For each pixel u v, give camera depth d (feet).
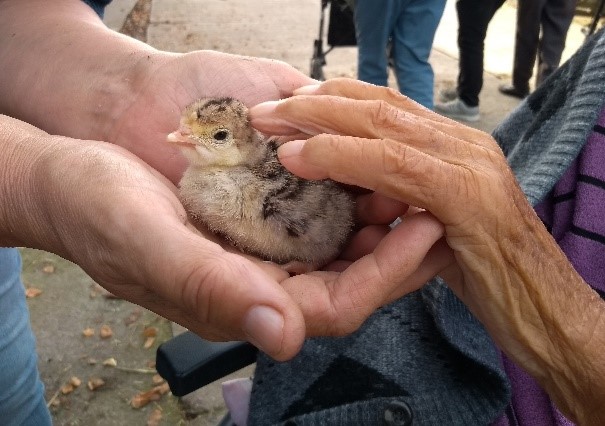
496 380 0.77
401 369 0.85
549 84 1.01
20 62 0.96
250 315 0.54
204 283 0.54
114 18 4.11
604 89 0.82
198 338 0.88
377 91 0.75
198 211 0.83
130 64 0.96
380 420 0.79
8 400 1.01
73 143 0.68
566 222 0.89
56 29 0.98
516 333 0.71
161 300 0.62
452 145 0.65
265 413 0.86
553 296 0.69
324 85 0.78
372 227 0.83
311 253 0.82
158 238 0.55
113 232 0.57
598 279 0.85
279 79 1.01
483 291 0.69
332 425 0.80
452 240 0.66
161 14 4.30
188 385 0.85
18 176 0.64
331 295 0.63
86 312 1.80
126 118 0.94
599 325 0.70
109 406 1.54
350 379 0.86
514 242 0.65
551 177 0.83
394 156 0.60
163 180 0.78
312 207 0.82
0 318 0.95
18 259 1.02
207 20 4.25
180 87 0.96
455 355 0.85
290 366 0.89
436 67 3.60
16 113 0.97
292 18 4.40
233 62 0.99
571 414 0.75
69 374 1.61
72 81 0.95
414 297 0.94
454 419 0.78
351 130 0.68
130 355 1.68
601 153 0.85
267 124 0.81
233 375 1.63
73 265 1.96
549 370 0.73
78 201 0.59
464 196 0.61
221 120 0.88
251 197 0.83
